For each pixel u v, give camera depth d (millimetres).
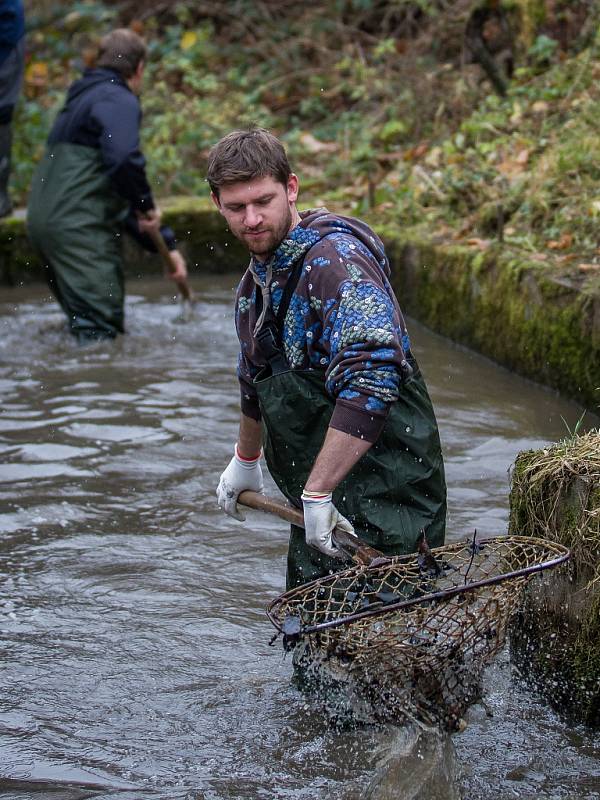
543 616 3561
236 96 13258
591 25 10602
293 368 3320
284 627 3027
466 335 7609
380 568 3242
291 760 3340
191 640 4078
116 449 5918
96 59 8156
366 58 14062
